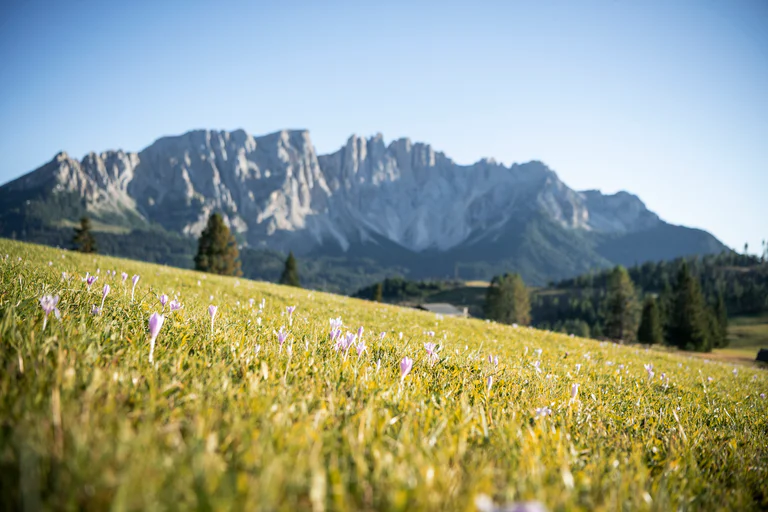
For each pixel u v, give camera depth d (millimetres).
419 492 2428
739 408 9422
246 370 4652
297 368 5199
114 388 3352
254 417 3234
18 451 2250
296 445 2889
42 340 3994
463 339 14055
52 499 2016
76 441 2262
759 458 5312
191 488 2260
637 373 13328
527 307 160625
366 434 3432
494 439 4012
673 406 8320
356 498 2506
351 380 5070
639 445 4938
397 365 6766
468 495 2492
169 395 3627
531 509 1354
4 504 2000
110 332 5141
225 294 16078
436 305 180125
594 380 10352
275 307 14195
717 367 21578
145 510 1944
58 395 2729
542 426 4625
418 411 4289
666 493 3549
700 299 112188
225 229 113312
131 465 2176
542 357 12891
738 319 180875
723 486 4305
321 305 18109
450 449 3213
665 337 117562
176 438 2672
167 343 5398
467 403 4984
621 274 137250
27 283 6742
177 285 16469
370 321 15227
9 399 2820
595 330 166250
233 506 2102
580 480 3371
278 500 2238
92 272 13953
